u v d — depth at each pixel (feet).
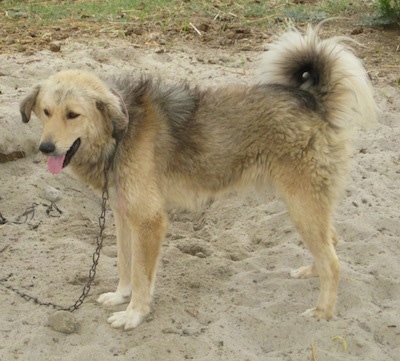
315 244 10.50
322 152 10.36
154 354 10.03
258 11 19.56
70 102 9.97
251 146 10.51
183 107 10.57
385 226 12.24
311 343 10.26
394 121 14.84
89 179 10.54
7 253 11.80
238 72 16.07
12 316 10.66
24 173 13.55
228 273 11.52
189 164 10.56
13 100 14.55
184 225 12.91
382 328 10.48
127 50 16.74
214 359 9.97
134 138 10.32
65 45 17.03
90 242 12.19
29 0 20.79
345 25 18.83
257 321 10.55
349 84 10.51
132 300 10.54
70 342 10.28
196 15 19.44
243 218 12.77
